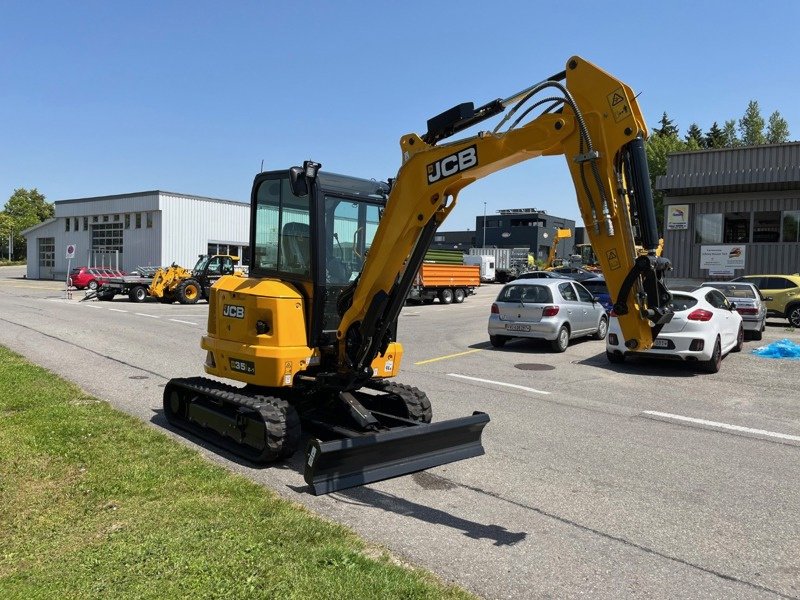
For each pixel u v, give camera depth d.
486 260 52.16
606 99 3.98
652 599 3.36
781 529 4.35
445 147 4.69
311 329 5.71
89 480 4.71
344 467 4.95
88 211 46.16
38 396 7.43
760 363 11.74
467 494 4.93
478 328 18.09
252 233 6.39
